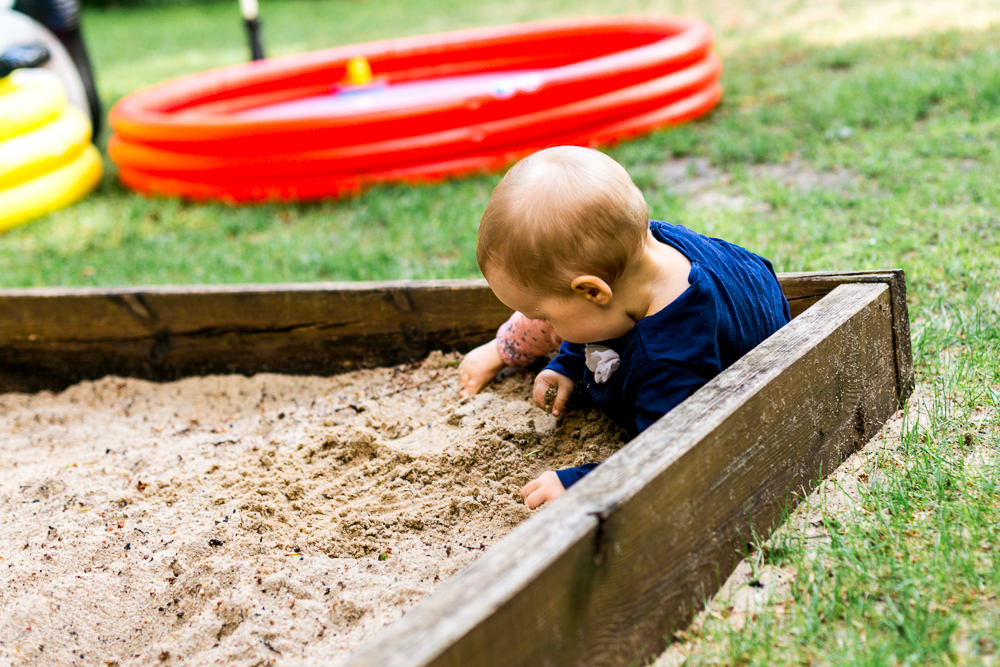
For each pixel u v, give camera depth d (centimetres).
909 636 132
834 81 560
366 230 430
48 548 196
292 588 167
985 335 224
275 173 496
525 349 231
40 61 616
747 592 151
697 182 429
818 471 175
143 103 593
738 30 848
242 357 292
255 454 228
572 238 164
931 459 175
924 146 402
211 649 158
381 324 271
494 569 115
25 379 315
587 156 170
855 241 308
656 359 171
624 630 132
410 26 1287
